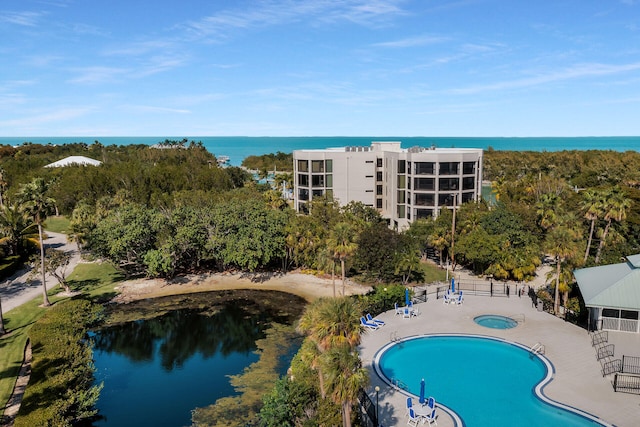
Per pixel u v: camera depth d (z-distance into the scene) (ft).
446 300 148.56
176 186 358.84
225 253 186.50
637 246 205.46
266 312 163.02
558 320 130.41
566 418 82.89
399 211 268.00
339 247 146.51
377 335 122.42
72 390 98.27
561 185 295.48
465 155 247.09
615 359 101.04
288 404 90.53
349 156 278.87
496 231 196.85
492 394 92.94
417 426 81.46
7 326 140.77
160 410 101.86
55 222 326.03
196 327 151.74
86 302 161.27
